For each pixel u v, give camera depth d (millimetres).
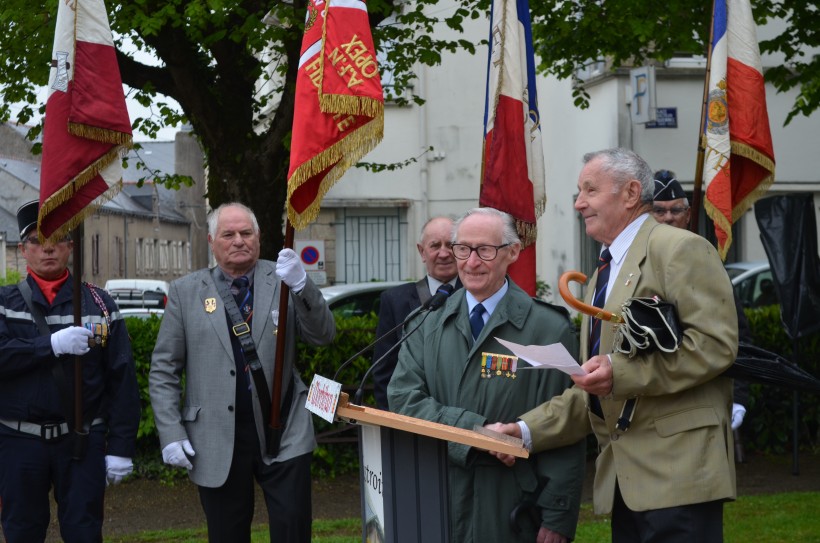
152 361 5055
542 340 4098
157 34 8680
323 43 4578
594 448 9531
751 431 9688
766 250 8938
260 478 4949
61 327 4984
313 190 4742
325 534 7039
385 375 5637
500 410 4051
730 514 7297
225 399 4898
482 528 3992
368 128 4562
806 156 15305
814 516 7141
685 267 3523
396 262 17703
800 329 8766
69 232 4996
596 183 3758
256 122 10609
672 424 3545
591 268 16016
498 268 4105
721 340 3445
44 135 4898
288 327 5047
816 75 10453
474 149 17578
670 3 10047
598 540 6531
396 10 10039
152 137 11430
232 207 5102
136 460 8984
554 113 17516
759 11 10375
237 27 8961
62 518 4906
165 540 7039
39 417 4875
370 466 3805
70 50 4879
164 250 65188
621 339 3490
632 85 14555
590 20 10570
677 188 5301
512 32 5707
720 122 5383
